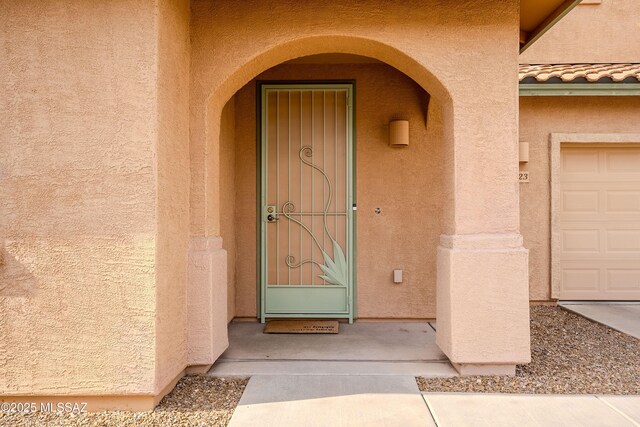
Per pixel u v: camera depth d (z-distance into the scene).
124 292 3.51
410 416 3.41
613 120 7.30
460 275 4.12
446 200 4.44
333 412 3.48
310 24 4.25
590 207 7.53
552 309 7.12
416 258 6.23
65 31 3.58
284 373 4.27
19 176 3.54
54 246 3.53
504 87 4.21
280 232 6.20
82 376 3.51
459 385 4.01
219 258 4.40
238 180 6.23
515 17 4.22
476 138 4.20
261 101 6.19
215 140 4.47
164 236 3.67
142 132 3.54
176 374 3.92
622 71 7.12
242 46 4.26
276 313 6.17
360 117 6.26
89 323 3.51
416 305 6.21
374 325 6.04
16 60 3.56
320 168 6.19
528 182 7.35
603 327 6.04
